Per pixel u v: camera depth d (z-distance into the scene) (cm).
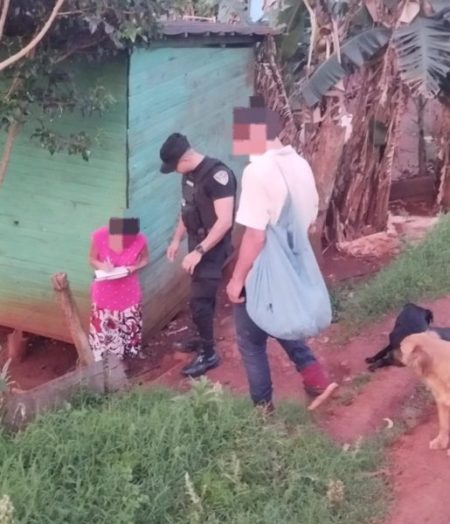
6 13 538
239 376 623
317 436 466
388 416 507
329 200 863
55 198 688
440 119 1020
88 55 616
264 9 937
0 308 747
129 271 630
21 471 395
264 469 431
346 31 867
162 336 737
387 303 671
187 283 785
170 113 705
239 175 865
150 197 693
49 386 493
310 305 448
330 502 412
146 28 583
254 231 434
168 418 450
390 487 433
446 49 802
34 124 671
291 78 926
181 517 396
